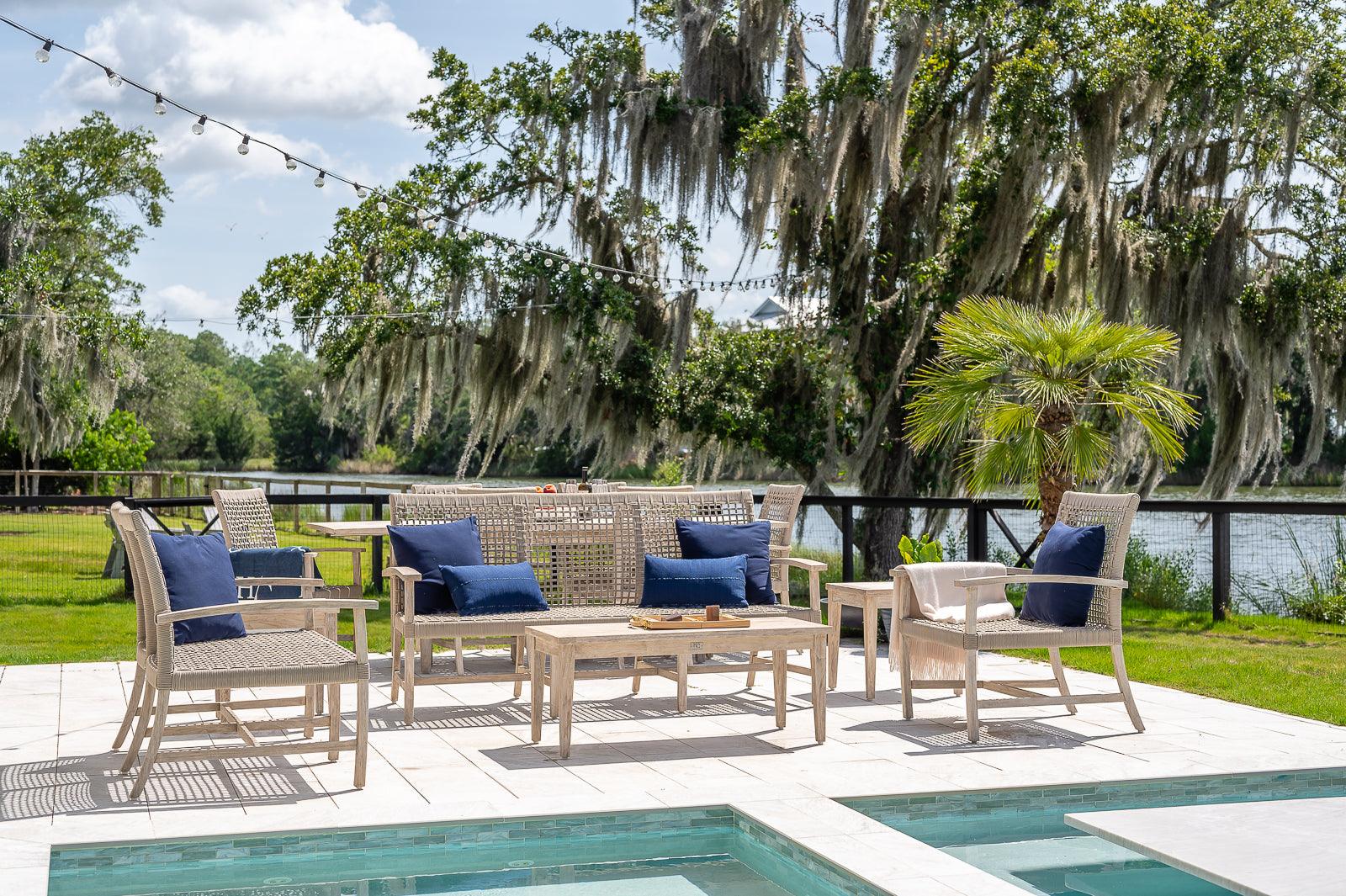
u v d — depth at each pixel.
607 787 3.91
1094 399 8.71
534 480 22.25
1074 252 10.57
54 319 16.69
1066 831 3.57
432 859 3.29
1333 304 11.03
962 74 11.12
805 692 5.95
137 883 3.06
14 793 3.81
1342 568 8.58
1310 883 2.77
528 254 12.09
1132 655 6.89
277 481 15.17
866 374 11.77
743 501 6.10
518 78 12.20
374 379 13.07
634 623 4.70
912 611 5.33
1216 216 10.91
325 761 4.31
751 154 10.84
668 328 12.58
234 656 3.91
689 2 11.30
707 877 3.12
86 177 22.34
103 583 10.24
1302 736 4.77
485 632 4.97
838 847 3.18
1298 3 10.89
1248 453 11.77
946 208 11.76
